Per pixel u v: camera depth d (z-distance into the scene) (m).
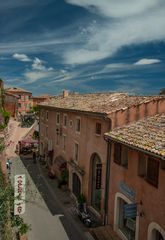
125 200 16.61
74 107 26.08
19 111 96.81
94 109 21.66
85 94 34.00
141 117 19.56
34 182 29.55
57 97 41.47
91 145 22.31
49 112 36.50
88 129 22.94
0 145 15.76
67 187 27.69
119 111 18.95
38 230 19.08
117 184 17.69
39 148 42.22
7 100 77.19
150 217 13.84
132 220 16.48
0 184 11.73
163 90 27.78
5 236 10.55
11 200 12.19
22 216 21.00
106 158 19.42
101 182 20.53
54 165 31.92
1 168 15.77
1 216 10.08
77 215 21.69
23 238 15.02
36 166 36.75
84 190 23.61
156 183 13.39
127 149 16.36
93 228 18.69
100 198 21.92
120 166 17.30
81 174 23.61
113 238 17.16
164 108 20.06
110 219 18.78
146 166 14.70
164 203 12.69
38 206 23.09
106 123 19.62
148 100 19.55
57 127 32.44
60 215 21.73
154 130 16.27
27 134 56.09
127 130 17.78
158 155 12.48
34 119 75.75
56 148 32.94
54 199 25.03
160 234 13.70
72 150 27.11
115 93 26.83
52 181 30.28
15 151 43.47
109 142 18.69
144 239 14.36
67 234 18.80
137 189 15.17
